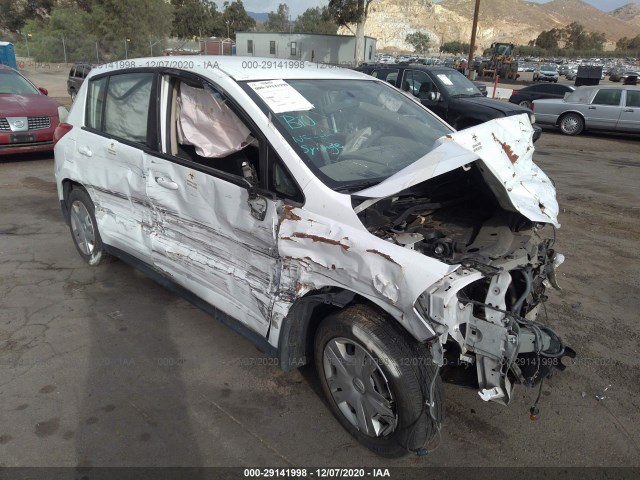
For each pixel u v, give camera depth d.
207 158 3.48
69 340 3.62
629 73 45.56
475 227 3.02
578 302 4.37
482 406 3.08
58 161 4.69
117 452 2.65
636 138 14.65
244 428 2.85
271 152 2.79
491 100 11.35
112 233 4.17
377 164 3.00
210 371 3.33
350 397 2.71
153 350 3.54
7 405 2.96
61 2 51.88
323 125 3.08
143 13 38.53
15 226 5.81
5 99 8.86
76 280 4.52
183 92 3.44
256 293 2.91
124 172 3.79
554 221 2.73
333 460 2.65
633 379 3.36
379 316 2.49
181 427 2.84
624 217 6.79
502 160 2.81
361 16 35.19
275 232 2.71
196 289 3.42
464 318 2.39
